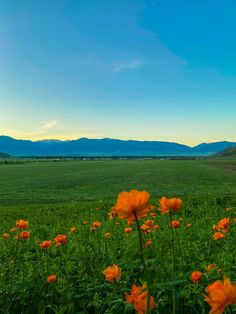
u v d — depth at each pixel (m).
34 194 32.41
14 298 4.02
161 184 38.81
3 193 33.81
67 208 17.81
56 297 4.10
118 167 78.25
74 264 5.38
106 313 3.53
